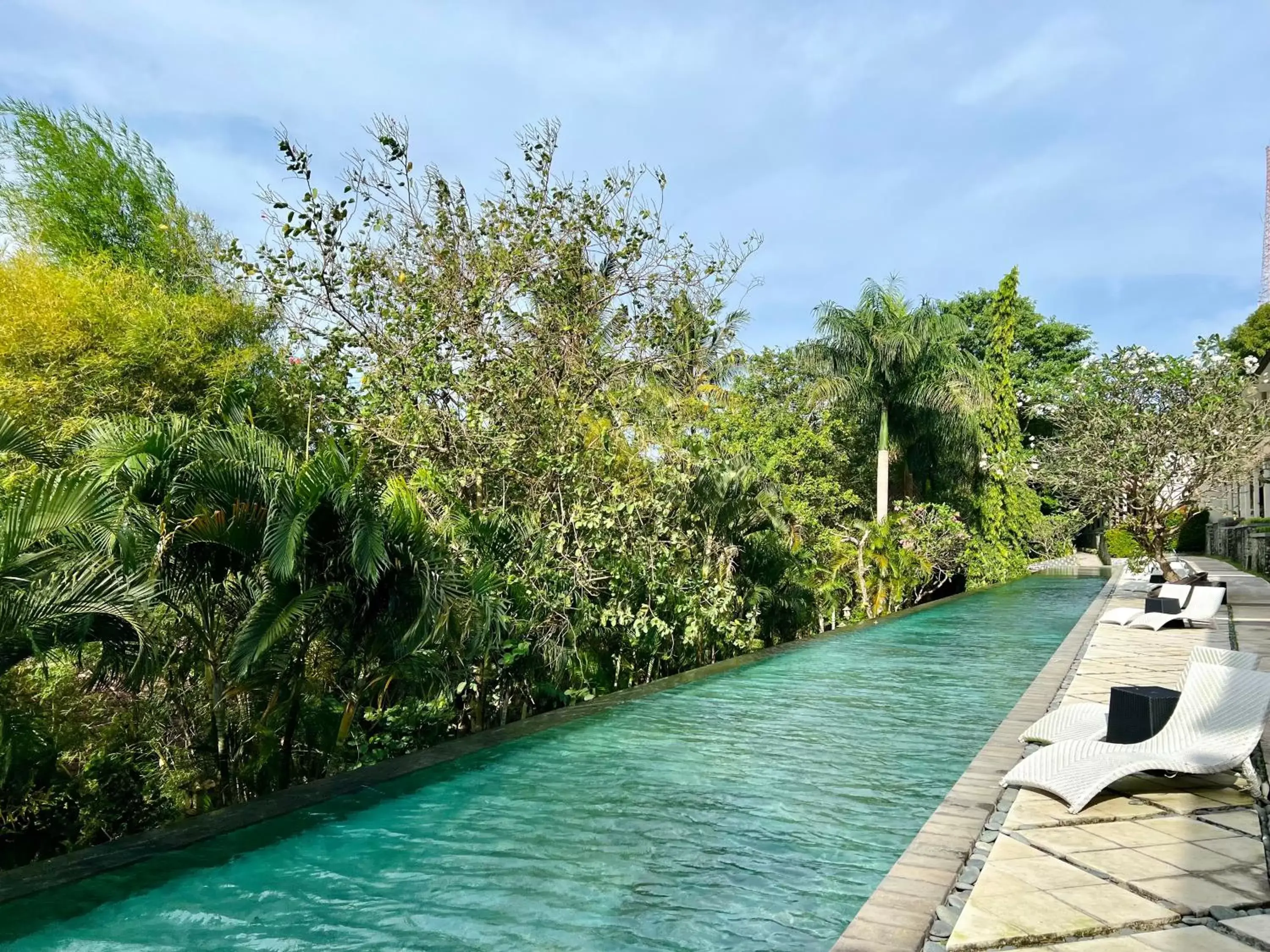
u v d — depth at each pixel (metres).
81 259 11.84
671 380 13.41
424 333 10.73
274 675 6.86
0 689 6.29
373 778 5.76
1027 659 10.82
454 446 10.59
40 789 6.62
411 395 10.52
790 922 3.77
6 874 4.20
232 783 7.29
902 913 3.41
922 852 4.05
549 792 5.57
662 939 3.62
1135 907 3.36
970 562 24.59
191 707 7.55
